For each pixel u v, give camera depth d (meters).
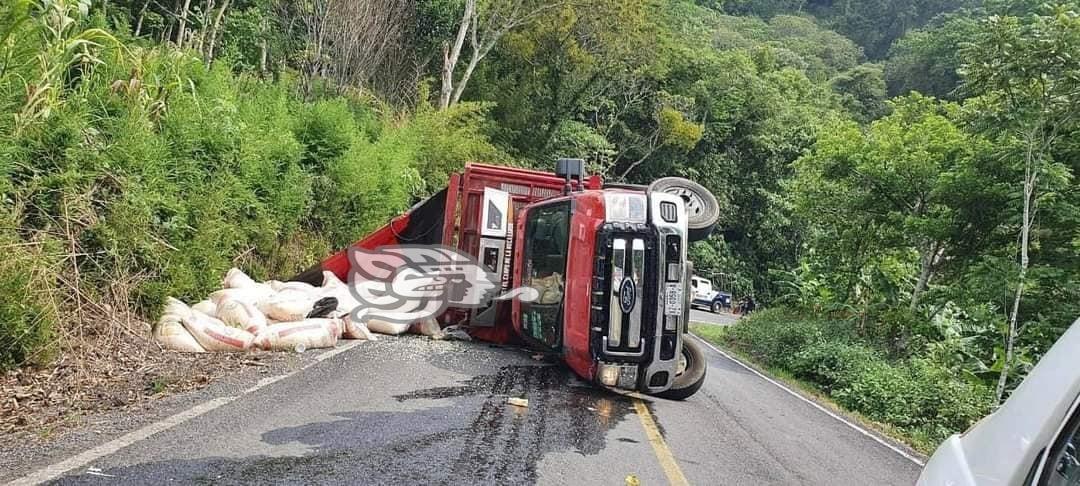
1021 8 39.47
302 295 9.30
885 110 54.69
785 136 43.56
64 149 7.77
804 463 6.88
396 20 21.00
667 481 5.51
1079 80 11.11
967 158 14.13
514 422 6.50
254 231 11.31
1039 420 1.98
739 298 41.69
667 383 7.91
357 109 18.03
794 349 16.14
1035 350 12.71
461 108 22.59
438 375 7.99
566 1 29.28
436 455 5.29
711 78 42.62
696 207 9.72
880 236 17.58
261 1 17.73
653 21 32.97
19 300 6.18
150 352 7.50
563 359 8.48
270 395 6.43
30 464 4.36
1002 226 13.97
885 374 12.62
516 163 28.78
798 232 43.38
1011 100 12.04
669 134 37.56
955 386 11.80
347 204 14.62
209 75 11.87
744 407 9.27
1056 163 12.33
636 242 7.64
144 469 4.41
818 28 73.31
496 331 10.27
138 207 8.37
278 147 12.38
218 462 4.65
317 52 17.53
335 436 5.45
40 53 7.61
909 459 8.09
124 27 10.58
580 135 33.44
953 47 49.72
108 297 7.82
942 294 15.09
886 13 74.25
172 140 9.62
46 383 6.15
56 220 7.59
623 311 7.60
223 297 8.77
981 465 2.09
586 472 5.41
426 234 11.34
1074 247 12.28
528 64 32.06
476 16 26.61
